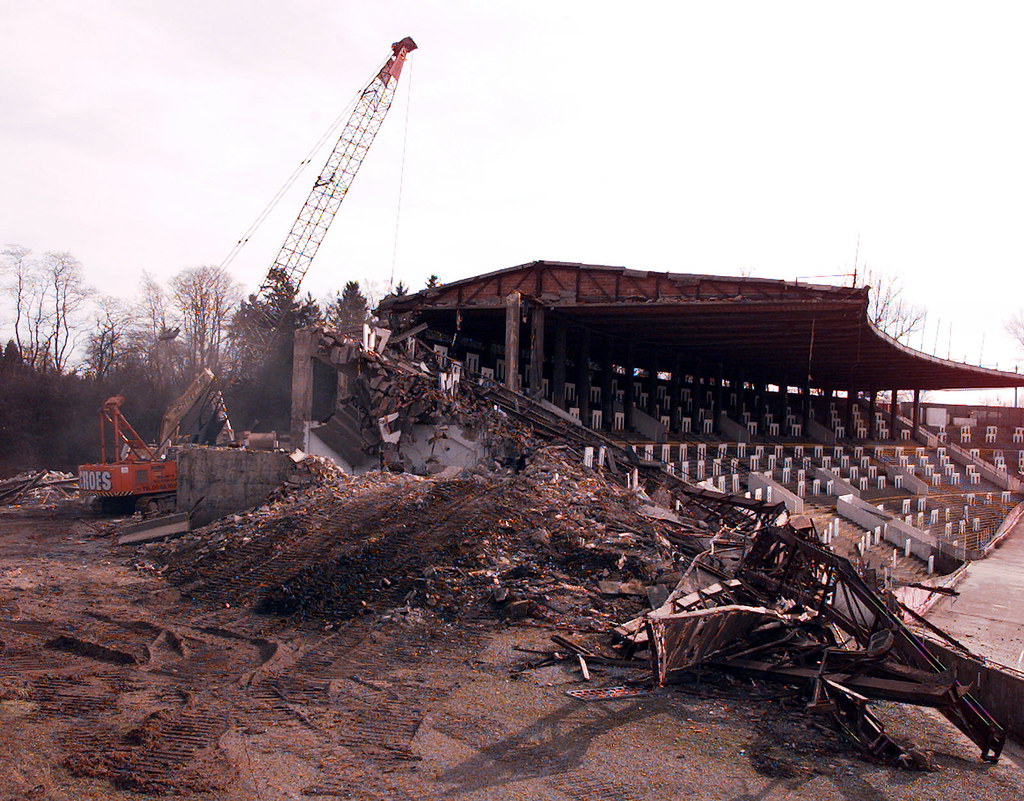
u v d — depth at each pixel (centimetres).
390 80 7662
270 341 7788
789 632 1441
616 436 4691
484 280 4219
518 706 1145
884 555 3578
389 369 3397
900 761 995
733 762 970
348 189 7812
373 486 2581
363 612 1645
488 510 2123
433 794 863
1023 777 984
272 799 846
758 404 6938
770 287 3272
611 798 863
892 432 7975
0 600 1831
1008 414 9906
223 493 2828
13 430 7294
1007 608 3053
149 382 8425
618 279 3766
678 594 1476
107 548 2594
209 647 1485
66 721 1082
